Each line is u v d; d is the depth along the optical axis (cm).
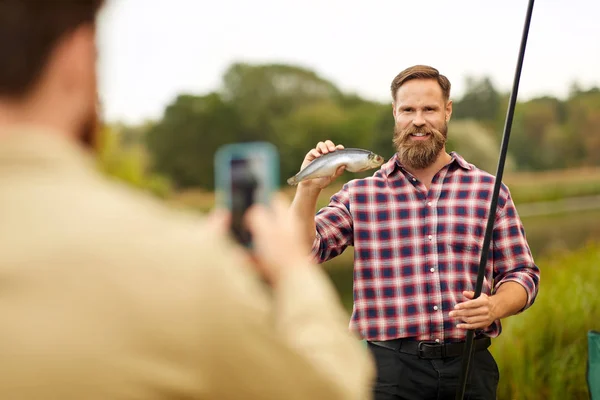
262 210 81
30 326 65
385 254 273
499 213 273
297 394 70
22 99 71
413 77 278
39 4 71
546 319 449
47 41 71
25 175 70
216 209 82
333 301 80
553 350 434
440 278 267
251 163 82
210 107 3503
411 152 274
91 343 65
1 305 65
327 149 275
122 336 65
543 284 563
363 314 272
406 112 278
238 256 79
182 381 66
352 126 3672
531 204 2503
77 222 68
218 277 68
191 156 3431
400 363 266
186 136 3438
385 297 271
